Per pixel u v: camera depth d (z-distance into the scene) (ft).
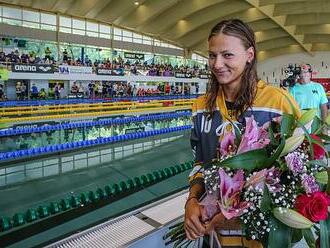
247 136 2.47
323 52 80.69
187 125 28.60
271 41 80.94
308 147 2.47
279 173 2.42
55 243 4.32
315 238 2.62
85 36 61.21
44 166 15.85
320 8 55.88
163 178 12.24
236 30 2.81
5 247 7.55
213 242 2.99
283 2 53.88
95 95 52.49
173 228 3.57
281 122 2.48
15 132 24.53
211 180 2.66
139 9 60.95
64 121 30.17
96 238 4.35
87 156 17.79
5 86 45.98
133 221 4.76
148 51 72.74
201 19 66.85
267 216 2.41
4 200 11.35
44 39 55.06
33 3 53.21
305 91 9.46
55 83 50.52
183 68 71.67
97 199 10.18
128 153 18.40
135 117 33.45
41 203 11.12
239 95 2.95
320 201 2.26
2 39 48.93
